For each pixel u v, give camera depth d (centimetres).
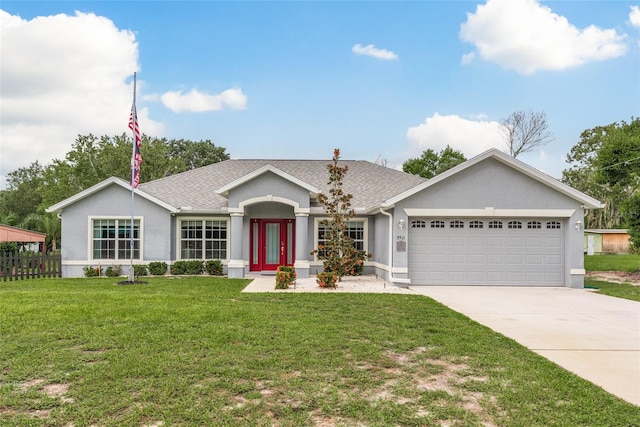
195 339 721
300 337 744
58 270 1862
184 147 5562
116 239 1883
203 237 1959
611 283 1767
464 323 891
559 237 1603
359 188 2172
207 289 1405
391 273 1586
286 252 2038
